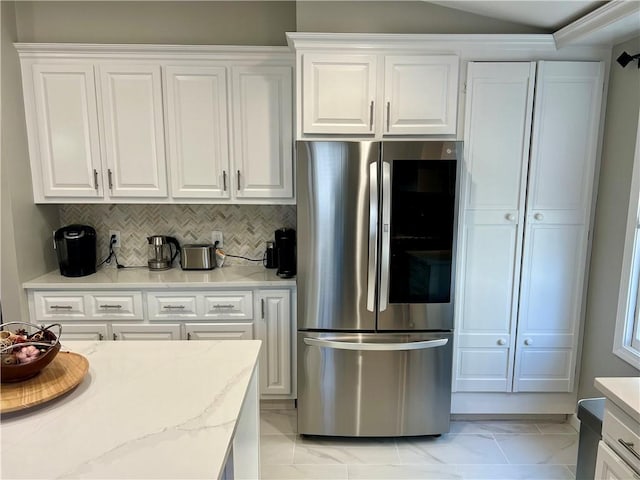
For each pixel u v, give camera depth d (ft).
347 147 7.36
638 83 7.04
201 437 3.50
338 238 7.60
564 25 7.75
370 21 8.23
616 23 6.52
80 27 9.09
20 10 8.90
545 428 8.70
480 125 7.95
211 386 4.34
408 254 7.71
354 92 7.85
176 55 8.59
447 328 7.94
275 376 9.04
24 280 8.61
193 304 8.75
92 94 8.66
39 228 9.11
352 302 7.77
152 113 8.77
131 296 8.66
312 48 7.72
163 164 8.94
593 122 7.91
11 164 8.27
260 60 8.64
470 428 8.71
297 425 8.25
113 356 5.06
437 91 7.85
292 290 8.75
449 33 8.20
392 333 7.90
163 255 9.86
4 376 3.94
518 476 7.31
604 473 4.85
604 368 7.84
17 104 8.46
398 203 7.56
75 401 4.03
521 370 8.63
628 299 7.22
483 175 8.07
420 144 7.38
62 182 8.91
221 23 9.18
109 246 10.09
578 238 8.22
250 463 5.27
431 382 8.04
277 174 9.02
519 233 8.21
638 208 7.00
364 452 7.95
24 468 3.10
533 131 7.95
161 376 4.56
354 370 7.94
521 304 8.43
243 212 10.08
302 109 7.89
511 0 7.07
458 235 8.05
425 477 7.28
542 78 7.81
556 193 8.11
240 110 8.80
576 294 8.38
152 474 3.05
